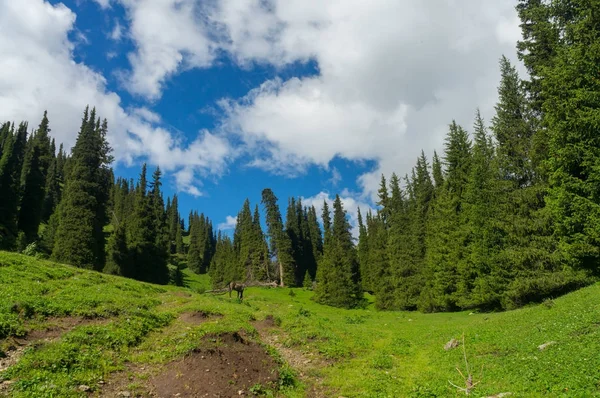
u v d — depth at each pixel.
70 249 47.59
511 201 30.77
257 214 90.94
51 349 12.21
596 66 19.75
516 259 28.81
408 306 53.56
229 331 16.19
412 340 22.59
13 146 75.31
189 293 32.12
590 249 20.28
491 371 12.53
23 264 23.20
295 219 105.75
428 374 14.41
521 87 30.03
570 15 25.20
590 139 19.94
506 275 32.47
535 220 28.00
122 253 55.47
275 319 24.14
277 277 87.44
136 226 61.12
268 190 89.00
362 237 86.88
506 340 16.30
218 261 101.06
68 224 49.19
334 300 61.66
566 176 21.23
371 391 12.92
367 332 25.09
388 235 70.06
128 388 11.16
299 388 13.51
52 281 21.66
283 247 85.56
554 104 22.30
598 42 19.75
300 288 81.62
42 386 9.80
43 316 15.37
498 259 32.81
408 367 16.42
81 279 24.20
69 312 16.56
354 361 17.59
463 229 40.59
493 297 33.12
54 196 96.25
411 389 12.48
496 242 34.00
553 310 18.41
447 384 12.06
